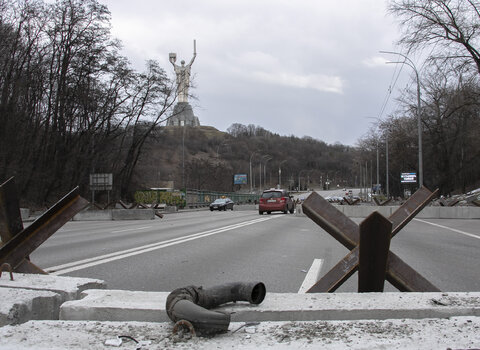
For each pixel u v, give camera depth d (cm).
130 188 5981
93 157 4534
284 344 302
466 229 1928
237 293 391
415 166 6494
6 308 359
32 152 4066
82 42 3881
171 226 2136
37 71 3750
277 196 3500
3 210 513
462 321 343
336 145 18675
